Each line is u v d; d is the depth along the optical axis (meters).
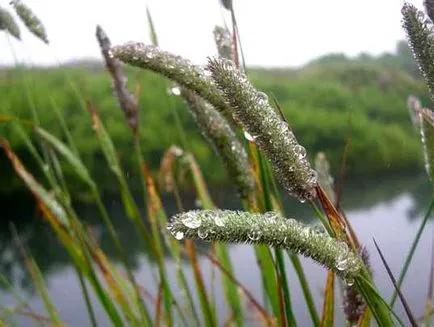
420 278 0.87
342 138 2.23
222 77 0.15
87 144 1.99
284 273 0.22
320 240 0.14
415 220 1.25
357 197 1.65
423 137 0.18
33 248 1.48
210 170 1.84
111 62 0.35
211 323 0.34
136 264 1.03
